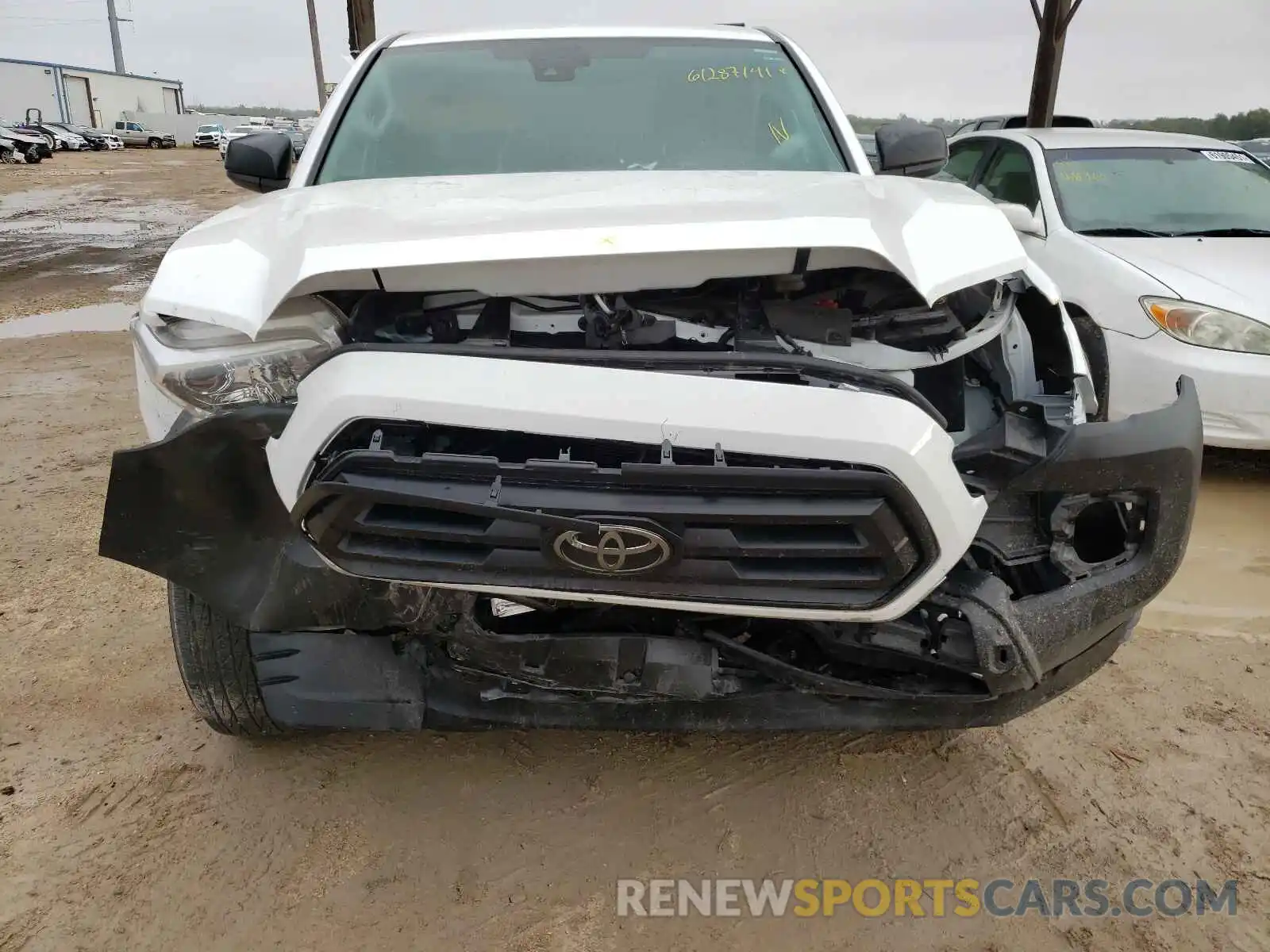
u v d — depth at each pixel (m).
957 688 2.15
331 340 2.04
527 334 2.14
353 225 2.09
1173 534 2.08
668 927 2.12
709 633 2.14
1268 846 2.34
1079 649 2.12
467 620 2.11
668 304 2.20
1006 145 6.44
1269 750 2.70
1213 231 5.25
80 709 2.86
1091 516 2.19
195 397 2.00
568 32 3.50
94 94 72.12
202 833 2.38
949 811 2.47
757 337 2.13
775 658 2.17
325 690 2.29
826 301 2.27
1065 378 2.29
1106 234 5.25
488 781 2.58
